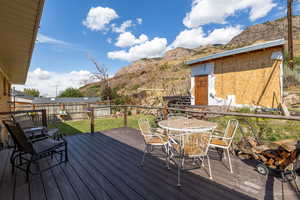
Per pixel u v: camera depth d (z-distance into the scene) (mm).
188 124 2504
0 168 2619
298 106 5508
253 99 6043
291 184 2047
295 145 2195
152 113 10430
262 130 3881
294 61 6082
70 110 10109
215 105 6816
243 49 6051
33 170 2529
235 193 1875
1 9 1882
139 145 3787
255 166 2576
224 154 2908
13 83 9516
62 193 1926
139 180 2205
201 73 7879
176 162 2777
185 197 1818
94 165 2697
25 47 3186
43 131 3398
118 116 10688
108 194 1896
